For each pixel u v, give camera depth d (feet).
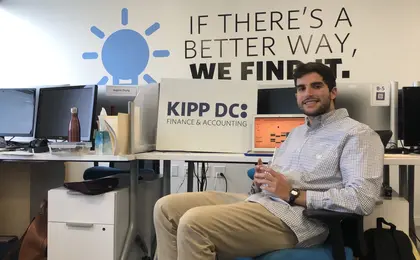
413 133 6.93
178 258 4.59
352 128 4.83
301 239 4.59
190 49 12.82
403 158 5.79
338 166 4.83
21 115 8.66
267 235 4.62
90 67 13.48
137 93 7.59
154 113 7.86
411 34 11.49
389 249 5.00
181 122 7.49
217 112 7.47
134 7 13.14
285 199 4.76
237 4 12.47
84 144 6.75
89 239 6.28
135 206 6.84
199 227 4.43
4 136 8.75
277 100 7.52
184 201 5.40
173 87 7.64
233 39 12.53
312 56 12.06
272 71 12.31
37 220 7.12
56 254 6.40
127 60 13.21
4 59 13.70
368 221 5.83
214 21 12.64
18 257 6.84
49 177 8.33
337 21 11.89
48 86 8.64
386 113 7.14
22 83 13.67
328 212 4.33
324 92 5.17
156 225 5.38
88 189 6.15
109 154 6.62
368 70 11.76
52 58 13.67
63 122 7.96
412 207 7.52
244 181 12.26
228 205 4.79
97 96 7.90
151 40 13.05
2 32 13.75
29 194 8.02
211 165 12.43
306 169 5.05
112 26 13.30
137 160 6.87
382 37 11.66
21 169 8.02
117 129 6.55
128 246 6.61
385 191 6.23
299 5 12.10
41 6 13.69
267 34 12.31
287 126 6.91
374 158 4.60
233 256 4.65
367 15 11.73
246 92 7.51
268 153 6.59
